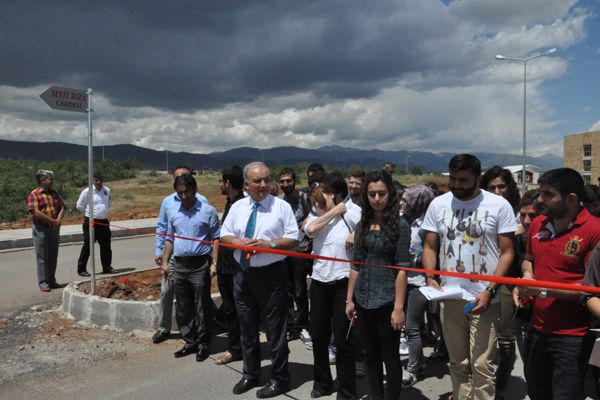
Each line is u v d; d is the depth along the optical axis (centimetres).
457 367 376
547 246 304
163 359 534
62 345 570
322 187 444
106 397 445
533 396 323
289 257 629
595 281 274
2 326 639
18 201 2366
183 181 530
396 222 377
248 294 455
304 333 598
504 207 352
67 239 1388
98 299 633
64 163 5150
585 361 293
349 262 411
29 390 460
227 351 554
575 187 290
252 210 460
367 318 389
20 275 963
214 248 547
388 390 388
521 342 383
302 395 451
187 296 538
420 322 477
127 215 2039
